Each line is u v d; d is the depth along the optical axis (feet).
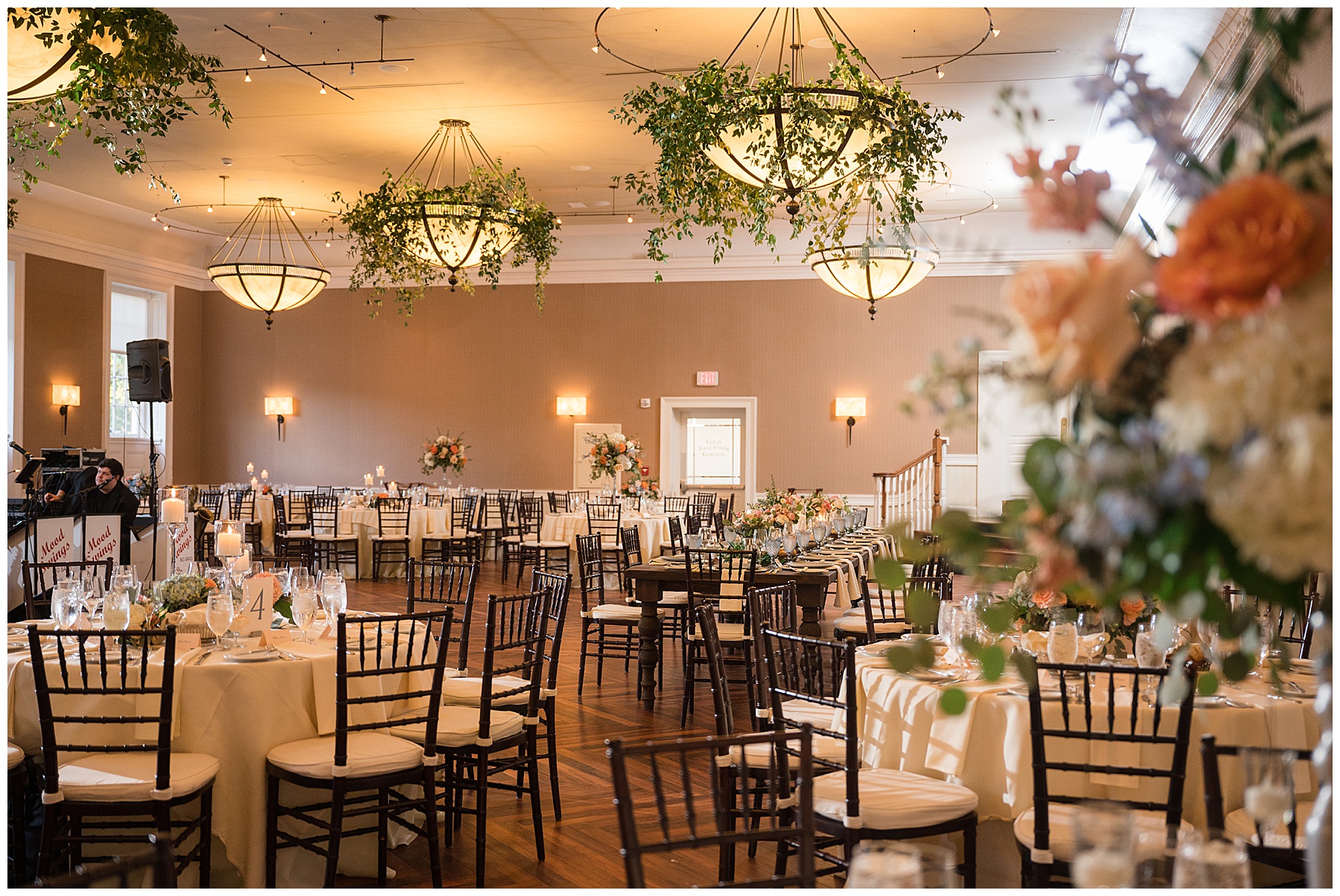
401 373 48.88
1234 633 3.89
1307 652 11.20
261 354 50.21
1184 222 3.44
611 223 44.70
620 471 43.75
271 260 49.06
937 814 9.52
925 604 4.06
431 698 11.23
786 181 20.61
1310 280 3.01
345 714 10.77
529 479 47.57
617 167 35.94
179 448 48.93
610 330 46.91
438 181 37.63
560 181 37.83
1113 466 3.23
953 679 10.54
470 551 40.86
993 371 3.44
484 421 48.06
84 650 10.15
